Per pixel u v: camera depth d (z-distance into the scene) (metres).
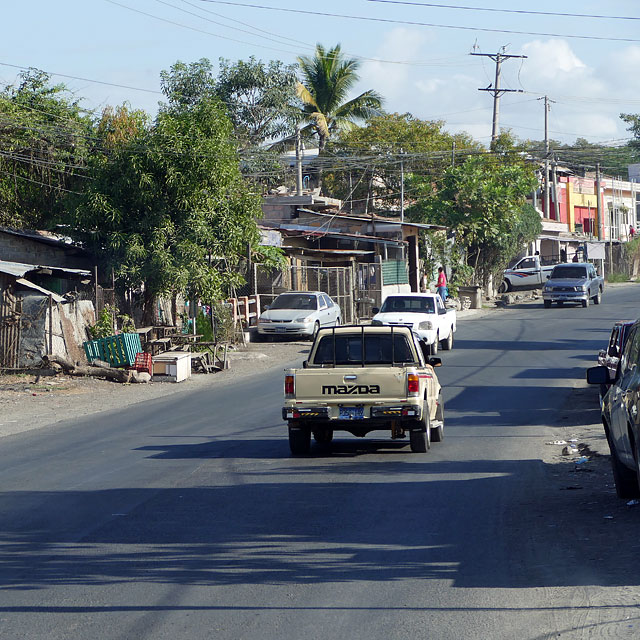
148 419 31.19
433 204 95.44
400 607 10.74
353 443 26.20
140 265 48.31
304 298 61.47
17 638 9.92
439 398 25.83
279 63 93.44
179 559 13.14
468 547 13.59
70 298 46.81
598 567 12.24
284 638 9.79
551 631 9.78
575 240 130.62
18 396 37.44
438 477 19.95
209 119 50.34
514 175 97.75
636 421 14.27
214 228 50.41
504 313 81.94
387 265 81.06
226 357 47.84
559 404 32.84
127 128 61.28
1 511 16.84
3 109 58.88
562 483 19.11
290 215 85.31
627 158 169.88
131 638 9.88
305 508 16.72
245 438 26.52
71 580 12.15
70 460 23.06
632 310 80.31
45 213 60.22
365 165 106.19
